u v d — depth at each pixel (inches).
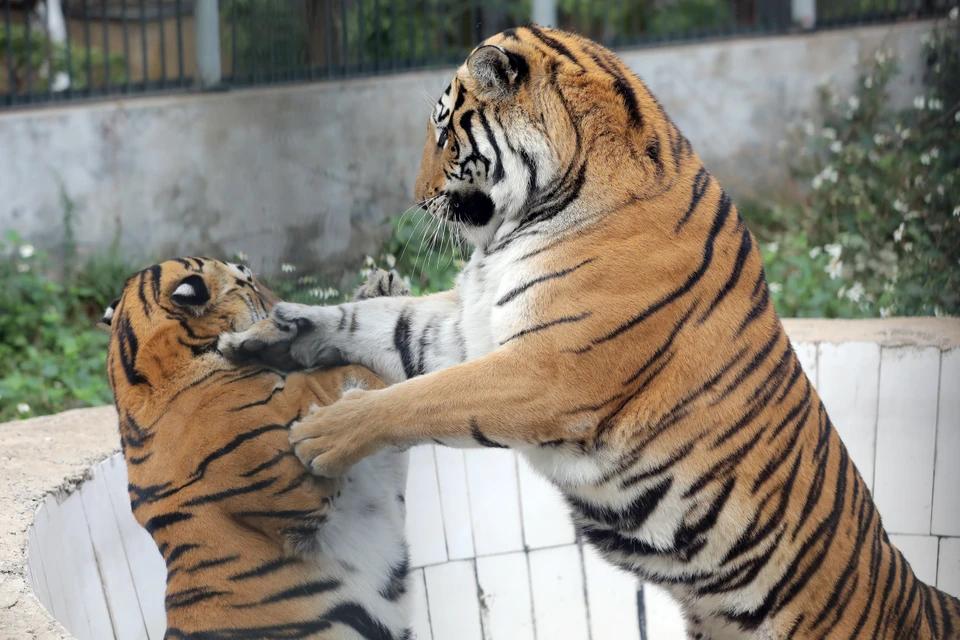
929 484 183.9
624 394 123.6
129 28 424.5
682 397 125.6
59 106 324.5
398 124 329.7
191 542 128.0
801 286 309.3
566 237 123.9
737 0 494.6
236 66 325.4
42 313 294.8
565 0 484.1
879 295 285.3
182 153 313.9
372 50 376.2
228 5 335.9
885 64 381.1
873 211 327.6
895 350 185.2
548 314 122.0
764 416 129.2
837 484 134.9
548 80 126.8
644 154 125.3
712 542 130.3
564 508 187.5
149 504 131.0
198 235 310.5
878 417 186.5
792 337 191.0
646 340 122.7
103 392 254.4
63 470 148.2
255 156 302.2
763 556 130.6
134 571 155.7
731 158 409.1
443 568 181.2
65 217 314.5
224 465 129.7
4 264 301.4
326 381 141.0
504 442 122.7
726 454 127.9
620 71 129.8
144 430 132.9
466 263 142.9
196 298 135.0
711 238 126.7
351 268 275.1
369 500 145.6
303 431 127.6
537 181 126.3
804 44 408.2
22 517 130.1
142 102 320.2
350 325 140.7
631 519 131.4
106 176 321.4
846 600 132.6
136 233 319.9
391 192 323.3
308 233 287.7
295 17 310.0
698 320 125.3
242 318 141.6
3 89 419.2
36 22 428.5
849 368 187.6
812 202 373.4
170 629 127.6
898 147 362.9
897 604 137.2
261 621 128.7
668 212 124.2
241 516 130.0
